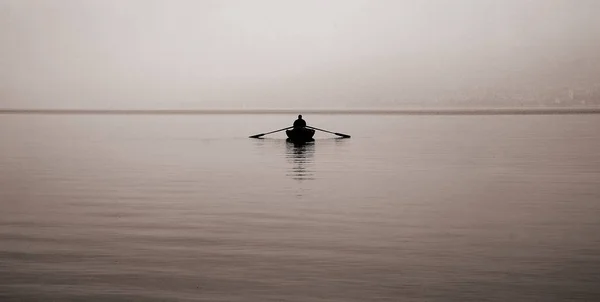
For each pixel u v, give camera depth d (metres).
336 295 11.22
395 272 12.52
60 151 46.03
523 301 10.89
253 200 21.67
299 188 24.81
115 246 14.76
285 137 64.44
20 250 14.41
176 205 20.64
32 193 23.80
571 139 57.44
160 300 11.01
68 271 12.70
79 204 21.00
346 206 20.25
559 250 14.16
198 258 13.64
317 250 14.27
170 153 43.66
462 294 11.24
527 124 94.69
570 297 11.07
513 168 32.16
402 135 67.12
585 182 26.27
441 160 37.06
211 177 28.97
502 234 15.85
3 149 48.12
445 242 15.02
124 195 23.11
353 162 36.09
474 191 23.73
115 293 11.38
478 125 93.00
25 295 11.29
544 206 20.08
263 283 11.90
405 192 23.53
